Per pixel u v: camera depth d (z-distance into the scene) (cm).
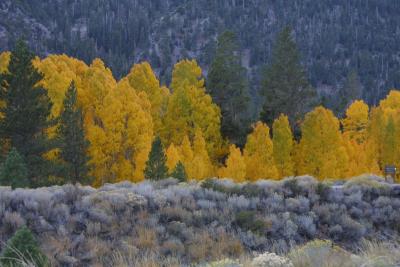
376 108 6744
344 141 6353
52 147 4106
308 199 2334
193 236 1875
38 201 1927
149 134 4909
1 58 5712
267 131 5341
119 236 1847
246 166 5309
